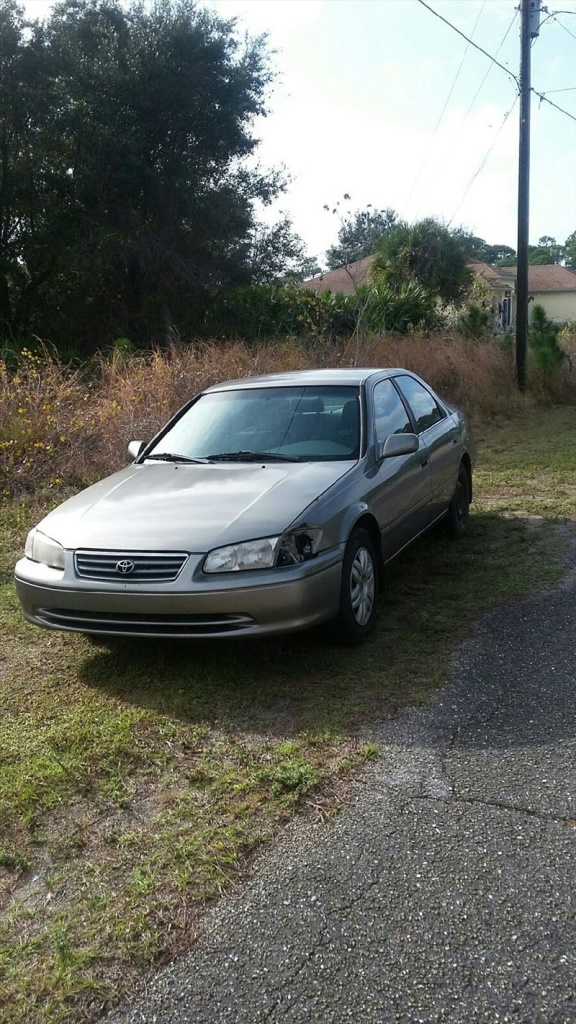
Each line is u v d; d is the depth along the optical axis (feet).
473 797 10.18
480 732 11.80
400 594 18.24
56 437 29.76
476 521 24.64
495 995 7.23
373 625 15.94
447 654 14.73
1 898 8.95
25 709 13.28
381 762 11.12
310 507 14.08
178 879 8.96
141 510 14.62
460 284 95.76
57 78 73.87
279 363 40.86
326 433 17.20
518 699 12.78
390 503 16.83
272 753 11.51
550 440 37.93
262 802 10.35
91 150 73.82
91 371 41.45
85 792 10.80
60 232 75.31
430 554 21.33
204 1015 7.23
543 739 11.50
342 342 49.14
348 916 8.25
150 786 10.90
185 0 77.30
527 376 51.88
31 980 7.73
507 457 34.40
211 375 35.37
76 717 12.87
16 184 75.41
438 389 47.60
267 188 85.66
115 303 80.43
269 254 87.30
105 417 31.22
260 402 18.58
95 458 29.76
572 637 15.23
